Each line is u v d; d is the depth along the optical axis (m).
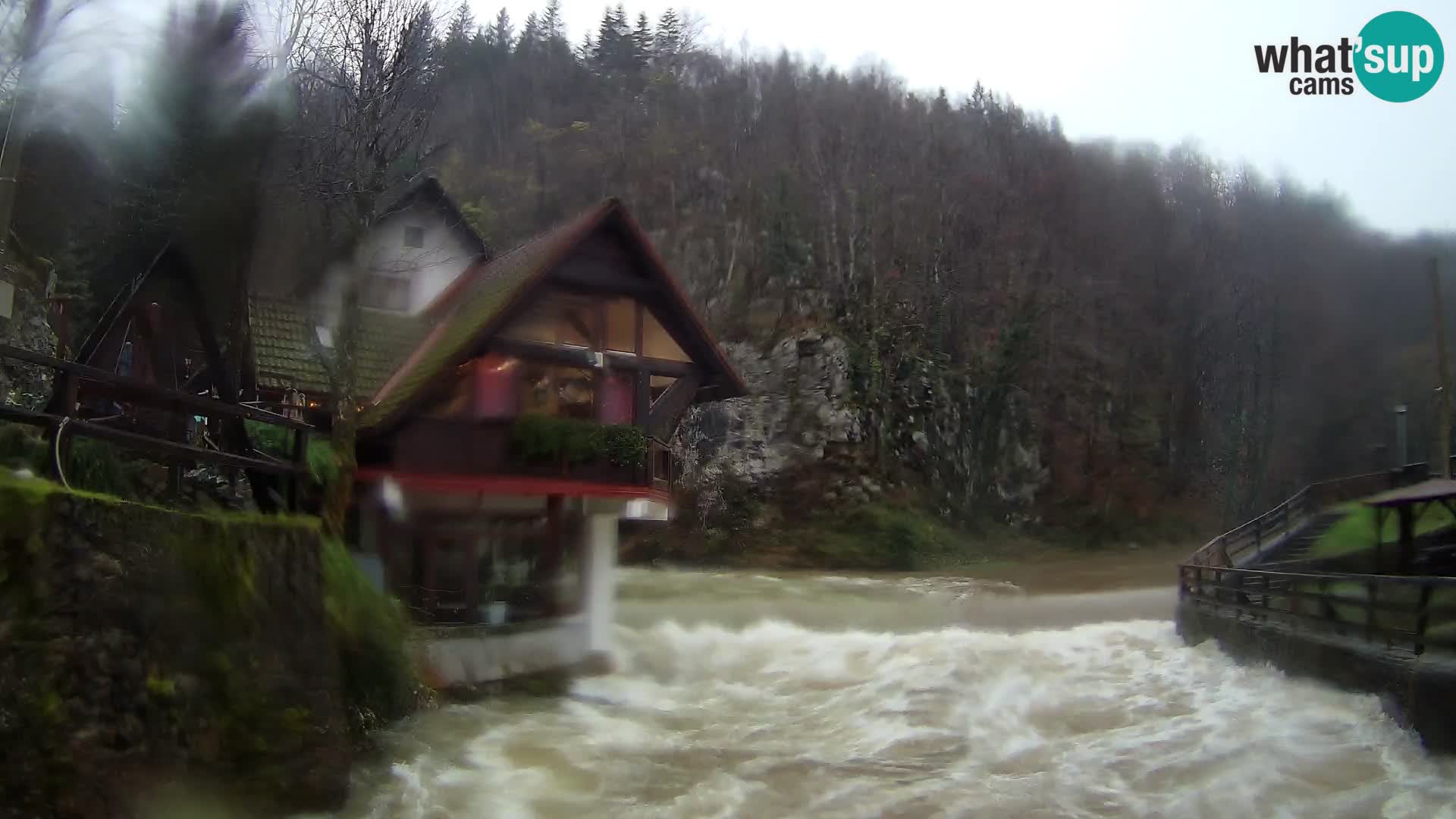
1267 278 80.56
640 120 81.19
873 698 15.95
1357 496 29.98
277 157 14.17
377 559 15.97
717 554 49.31
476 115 79.50
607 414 19.30
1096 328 74.69
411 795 10.50
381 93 15.95
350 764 10.09
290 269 15.52
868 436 55.94
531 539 18.50
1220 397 74.00
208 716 7.96
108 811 6.82
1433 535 21.98
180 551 8.02
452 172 68.19
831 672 18.61
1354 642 14.28
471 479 17.38
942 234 71.19
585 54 94.25
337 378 15.52
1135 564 50.09
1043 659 18.92
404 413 16.83
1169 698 15.11
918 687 16.31
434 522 17.58
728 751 12.94
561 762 12.28
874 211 69.56
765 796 10.98
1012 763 12.09
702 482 52.44
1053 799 10.60
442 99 22.91
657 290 19.59
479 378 17.95
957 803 10.58
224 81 13.38
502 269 21.61
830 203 69.25
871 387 57.38
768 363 58.75
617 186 73.69
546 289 18.61
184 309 13.74
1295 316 77.50
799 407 56.28
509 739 13.30
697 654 20.73
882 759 12.41
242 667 8.51
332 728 9.51
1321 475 68.62
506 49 91.44
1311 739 12.12
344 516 15.43
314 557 10.14
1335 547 24.78
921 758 12.45
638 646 21.08
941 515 56.22
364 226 15.76
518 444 17.83
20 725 6.35
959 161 80.25
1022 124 88.75
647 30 94.44
